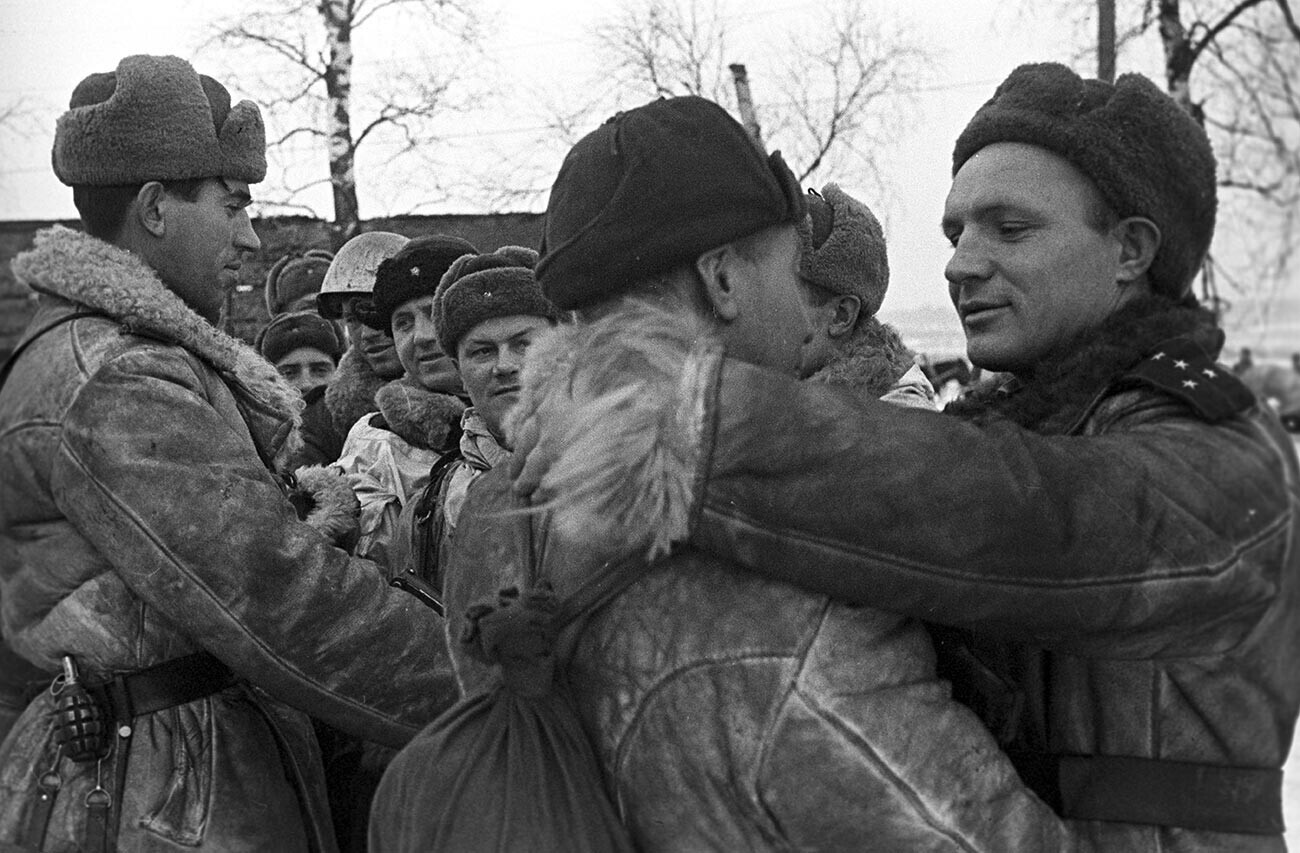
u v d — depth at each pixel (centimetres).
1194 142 101
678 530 92
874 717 91
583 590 97
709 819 94
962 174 106
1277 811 97
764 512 90
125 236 170
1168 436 92
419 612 165
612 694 97
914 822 90
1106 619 88
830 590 91
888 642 94
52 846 152
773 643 92
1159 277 103
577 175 102
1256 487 91
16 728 158
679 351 97
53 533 158
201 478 152
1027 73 106
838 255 158
